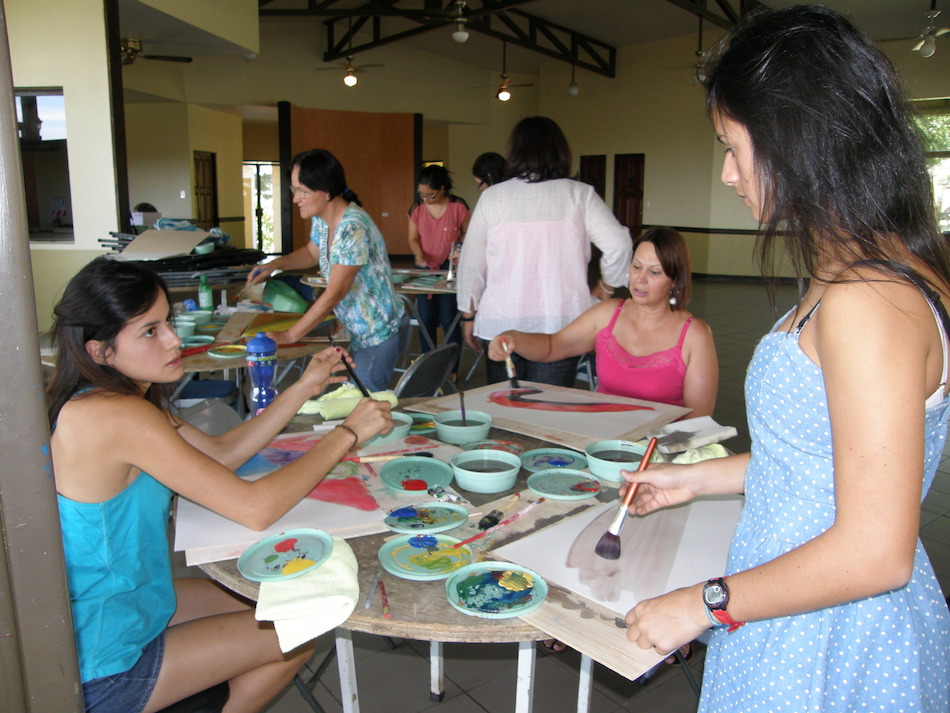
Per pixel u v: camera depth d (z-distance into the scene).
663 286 2.14
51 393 1.23
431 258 5.84
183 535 1.24
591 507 1.35
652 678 2.12
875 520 0.68
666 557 1.16
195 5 6.41
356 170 12.86
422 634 0.98
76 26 5.29
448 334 4.97
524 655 1.39
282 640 1.00
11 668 0.64
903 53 10.60
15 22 5.26
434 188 5.63
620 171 13.73
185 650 1.27
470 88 14.07
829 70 0.73
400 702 1.99
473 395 2.09
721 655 0.98
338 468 1.53
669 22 11.70
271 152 16.06
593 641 0.94
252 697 1.40
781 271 0.83
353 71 11.30
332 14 10.41
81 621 1.19
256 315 3.31
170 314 1.35
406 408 1.96
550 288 2.66
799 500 0.85
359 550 1.20
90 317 1.22
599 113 13.85
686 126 12.58
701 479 1.16
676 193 12.88
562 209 2.62
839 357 0.71
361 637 2.29
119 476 1.21
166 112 11.27
